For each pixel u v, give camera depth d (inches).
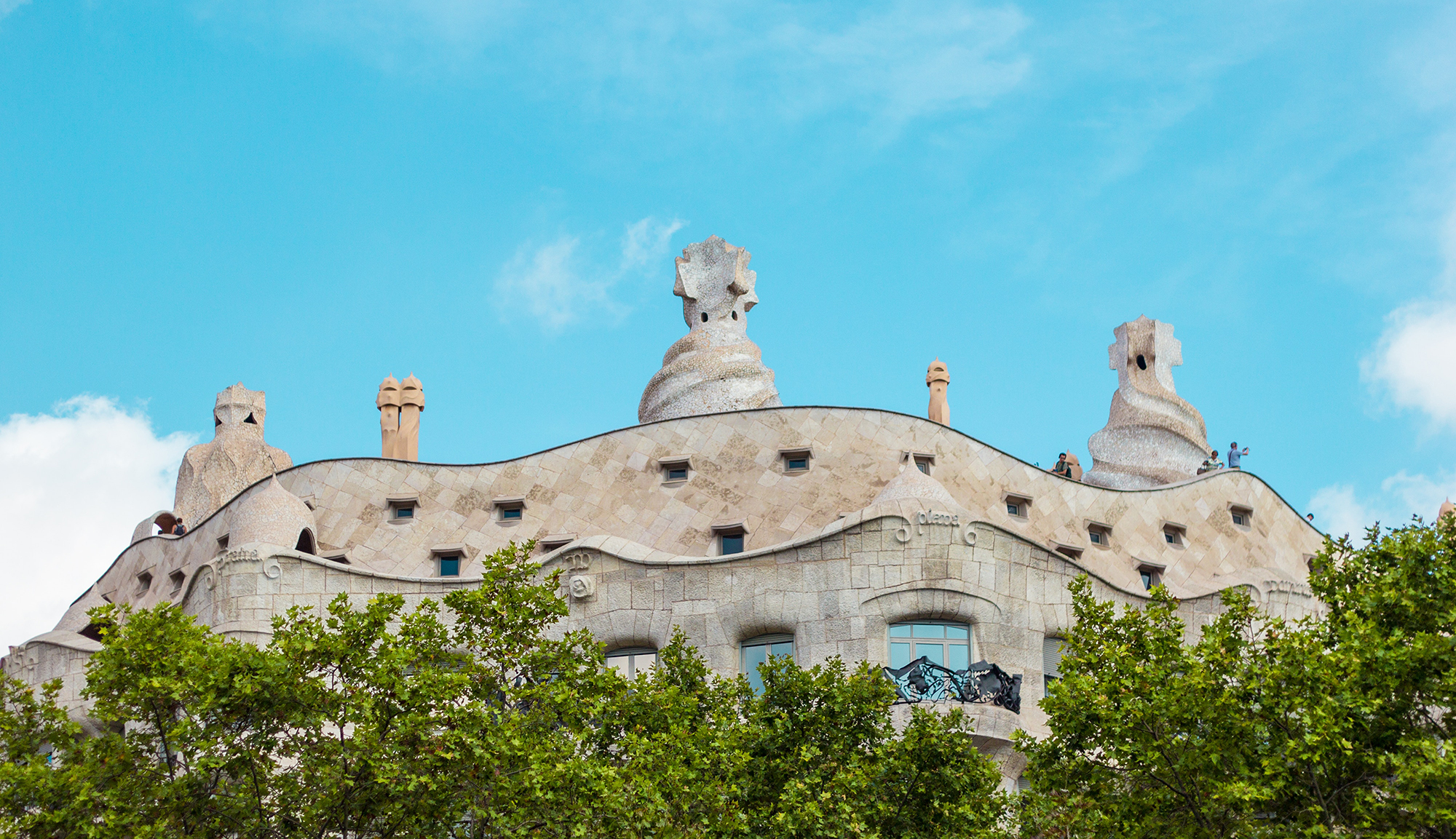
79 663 1701.5
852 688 1272.1
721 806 1163.9
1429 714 1065.5
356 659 1149.1
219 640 1141.7
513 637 1202.0
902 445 1745.8
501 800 1100.5
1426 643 1028.5
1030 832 1146.7
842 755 1240.8
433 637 1184.2
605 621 1572.3
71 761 1111.6
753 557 1567.4
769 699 1286.9
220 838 1099.3
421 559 1756.9
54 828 1066.1
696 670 1327.5
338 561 1764.3
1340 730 995.9
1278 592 1758.1
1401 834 971.9
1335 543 1185.4
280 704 1111.0
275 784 1117.7
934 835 1201.4
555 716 1171.9
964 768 1215.6
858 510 1648.6
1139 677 1077.8
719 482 1745.8
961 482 1744.6
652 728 1234.6
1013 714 1453.0
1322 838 987.3
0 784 1081.4
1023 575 1567.4
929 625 1541.6
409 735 1101.7
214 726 1103.0
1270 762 1001.5
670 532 1723.7
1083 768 1103.0
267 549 1612.9
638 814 1106.7
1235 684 1077.1
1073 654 1181.7
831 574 1544.0
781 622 1542.8
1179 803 1061.1
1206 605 1724.9
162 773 1104.2
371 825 1121.4
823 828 1157.1
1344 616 1102.4
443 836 1096.8
